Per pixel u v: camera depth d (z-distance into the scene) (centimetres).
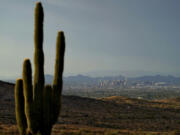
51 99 1488
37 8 1440
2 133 2216
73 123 3503
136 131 3072
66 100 5831
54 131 2531
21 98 1478
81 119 3941
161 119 4866
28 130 1461
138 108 6328
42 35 1448
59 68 1527
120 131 2856
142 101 7938
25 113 1430
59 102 1530
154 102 8162
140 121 4366
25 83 1403
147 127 3728
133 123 4075
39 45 1434
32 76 1516
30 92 1409
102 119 4209
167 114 5766
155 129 3600
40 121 1431
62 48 1526
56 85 1523
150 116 5131
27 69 1395
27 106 1406
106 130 2881
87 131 2694
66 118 3875
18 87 1475
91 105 5803
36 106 1413
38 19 1435
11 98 4925
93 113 4791
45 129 1452
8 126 2647
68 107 5119
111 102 6888
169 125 4109
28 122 1420
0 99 4703
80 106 5453
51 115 1482
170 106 7444
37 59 1422
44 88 1462
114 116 4700
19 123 1484
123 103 7062
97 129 2936
